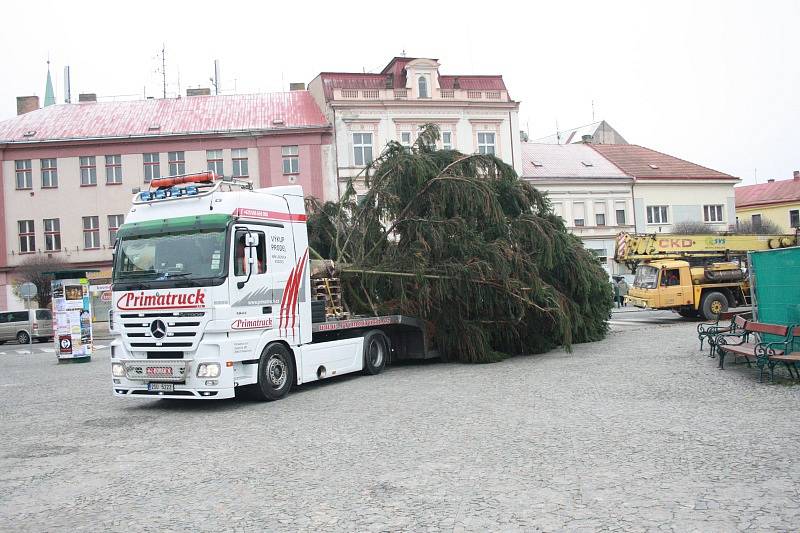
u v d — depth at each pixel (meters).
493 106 42.31
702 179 49.50
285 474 6.40
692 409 8.48
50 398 12.86
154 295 10.42
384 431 8.11
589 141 57.97
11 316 36.06
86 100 46.50
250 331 10.61
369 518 5.00
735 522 4.52
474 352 15.19
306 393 11.86
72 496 6.03
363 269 15.03
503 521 4.78
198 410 10.60
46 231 40.28
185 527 5.04
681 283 25.02
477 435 7.61
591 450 6.65
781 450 6.24
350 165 40.06
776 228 52.84
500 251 14.69
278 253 11.35
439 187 15.27
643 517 4.70
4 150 40.09
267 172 39.97
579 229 46.84
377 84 41.25
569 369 13.17
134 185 40.12
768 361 10.31
